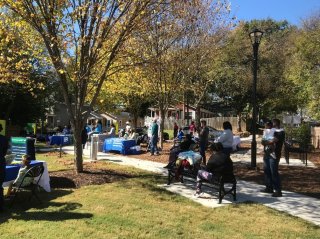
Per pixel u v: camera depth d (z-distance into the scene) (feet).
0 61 42.34
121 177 38.96
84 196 30.37
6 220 23.91
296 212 27.30
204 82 101.40
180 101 95.61
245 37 134.10
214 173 29.94
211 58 74.95
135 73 52.47
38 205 27.58
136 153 63.36
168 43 59.16
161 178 39.37
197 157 35.68
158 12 38.52
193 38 65.16
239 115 167.94
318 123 123.44
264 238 21.42
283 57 146.51
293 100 135.33
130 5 35.81
